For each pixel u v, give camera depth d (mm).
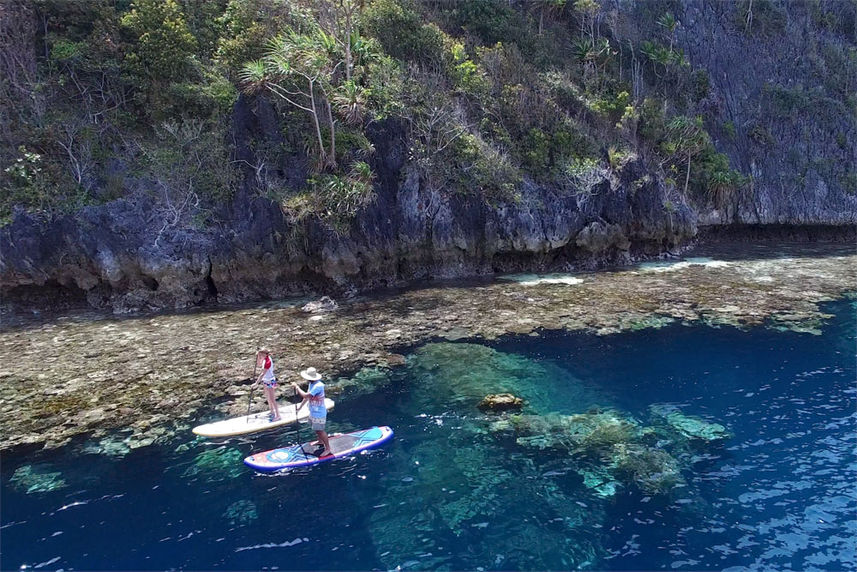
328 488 10211
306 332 19109
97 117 27031
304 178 25812
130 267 22922
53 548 8523
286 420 12547
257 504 9734
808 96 47938
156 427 12383
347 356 16719
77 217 22672
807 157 45969
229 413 13023
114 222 22922
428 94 29797
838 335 18281
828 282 25922
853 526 9039
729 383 14773
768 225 43594
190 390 14297
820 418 12766
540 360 16438
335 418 12859
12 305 22594
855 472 10594
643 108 38688
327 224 24734
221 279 23906
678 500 9781
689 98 44688
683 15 47875
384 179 27438
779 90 47281
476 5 37281
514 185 29984
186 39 27547
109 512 9445
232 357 16641
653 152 38031
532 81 34875
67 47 26500
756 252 36188
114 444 11656
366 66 29266
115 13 28656
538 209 30062
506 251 29734
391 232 27000
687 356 16688
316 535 8930
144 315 21844
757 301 22562
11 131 24172
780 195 43719
